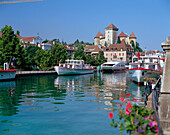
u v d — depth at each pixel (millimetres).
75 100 22203
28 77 59812
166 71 11711
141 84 39188
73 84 40562
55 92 28938
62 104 20016
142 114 7340
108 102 20922
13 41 59938
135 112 7562
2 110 17500
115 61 99688
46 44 116312
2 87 35469
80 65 75125
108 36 194875
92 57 112875
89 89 32312
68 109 17781
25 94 27062
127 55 132625
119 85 38281
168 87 11102
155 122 6414
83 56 111062
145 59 46812
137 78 38938
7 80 48219
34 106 19109
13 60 62625
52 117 15211
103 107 18516
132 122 6832
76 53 111438
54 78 57094
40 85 38750
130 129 6762
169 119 7234
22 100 22438
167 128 7008
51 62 83750
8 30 59438
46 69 80188
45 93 27922
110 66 90750
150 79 20922
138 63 44062
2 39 60000
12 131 12234
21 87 35438
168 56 12203
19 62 64625
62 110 17438
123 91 29719
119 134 11609
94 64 114625
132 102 20688
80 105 19453
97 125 13242
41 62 81000
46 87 35406
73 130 12320
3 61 60219
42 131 12195
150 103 11445
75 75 71188
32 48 91312
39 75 66750
